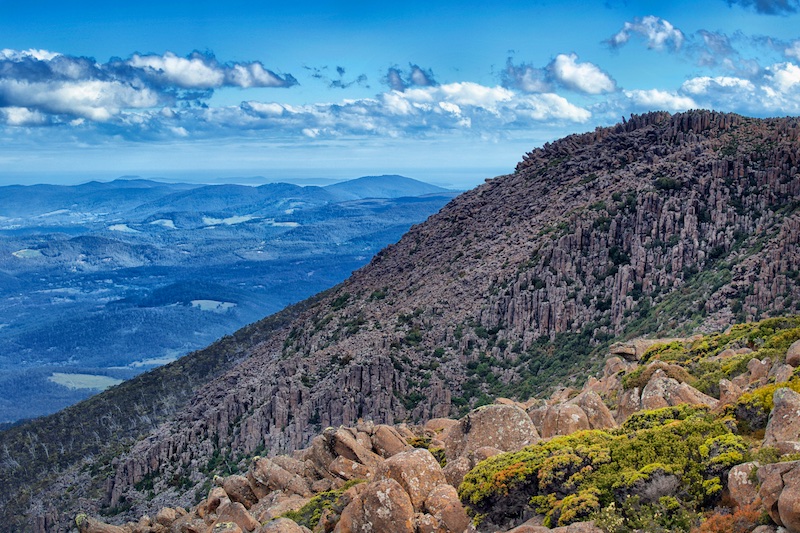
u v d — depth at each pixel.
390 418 91.06
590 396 36.97
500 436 35.31
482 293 112.38
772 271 80.50
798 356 37.06
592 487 27.69
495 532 28.97
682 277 95.44
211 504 49.69
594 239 106.19
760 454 26.23
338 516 36.19
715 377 43.44
